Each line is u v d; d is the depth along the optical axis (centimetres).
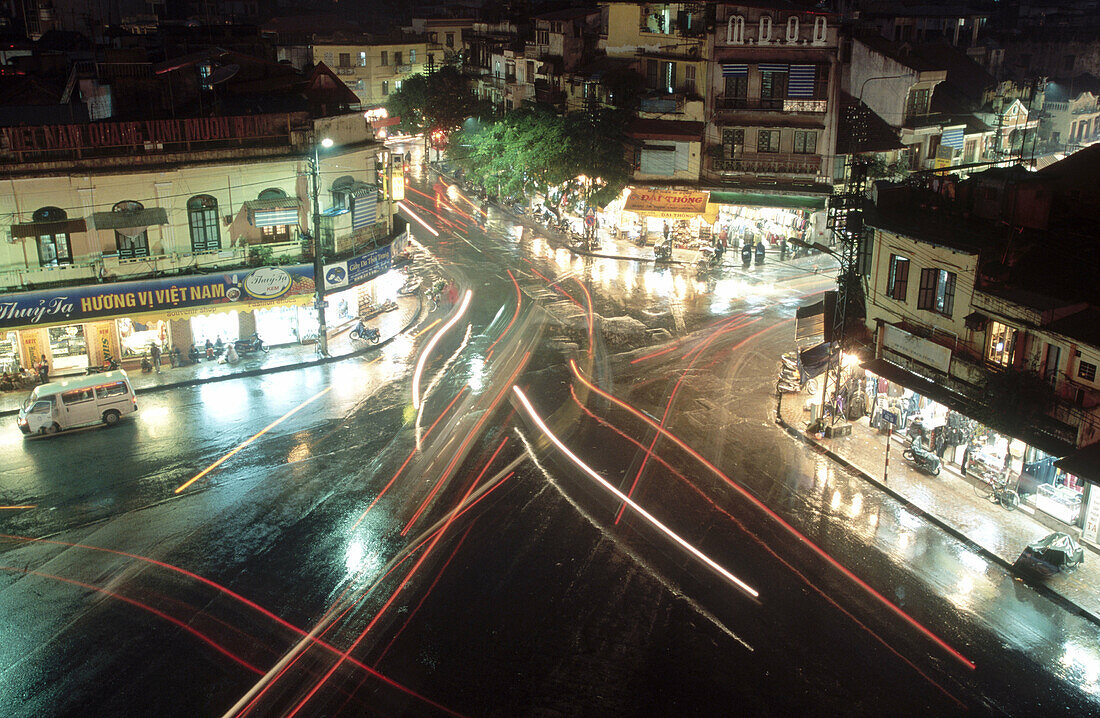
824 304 3912
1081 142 7912
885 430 3659
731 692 2150
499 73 8944
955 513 3005
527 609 2464
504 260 6266
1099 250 3064
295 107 4772
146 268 4091
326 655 2280
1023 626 2425
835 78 5725
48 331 4147
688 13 6075
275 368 4353
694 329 4862
